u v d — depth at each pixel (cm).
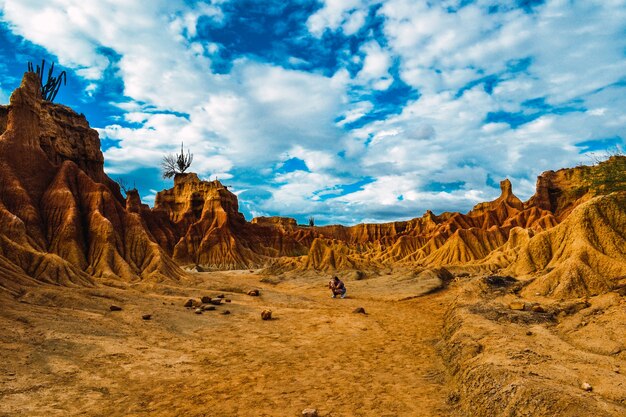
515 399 805
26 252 2570
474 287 2339
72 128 5834
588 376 882
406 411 967
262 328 1991
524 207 9481
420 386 1149
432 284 3669
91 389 1079
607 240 2162
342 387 1149
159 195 10856
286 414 959
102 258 3409
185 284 3525
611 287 1777
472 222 9412
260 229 11100
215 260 8188
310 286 4303
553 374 901
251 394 1094
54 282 2414
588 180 2684
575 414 691
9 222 2997
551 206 9100
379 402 1030
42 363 1197
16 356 1202
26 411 911
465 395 982
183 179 11231
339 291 3341
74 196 3847
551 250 2694
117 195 6134
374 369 1327
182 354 1477
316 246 6175
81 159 5775
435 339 1752
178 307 2342
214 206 9562
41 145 4931
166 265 3741
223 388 1141
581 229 2305
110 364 1284
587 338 1178
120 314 1948
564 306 1620
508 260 4753
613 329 1175
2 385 1011
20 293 2003
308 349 1598
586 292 1822
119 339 1550
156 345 1556
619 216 2234
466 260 6319
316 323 2136
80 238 3544
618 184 2459
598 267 2017
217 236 8650
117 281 3081
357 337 1816
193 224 8969
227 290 3472
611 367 936
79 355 1316
